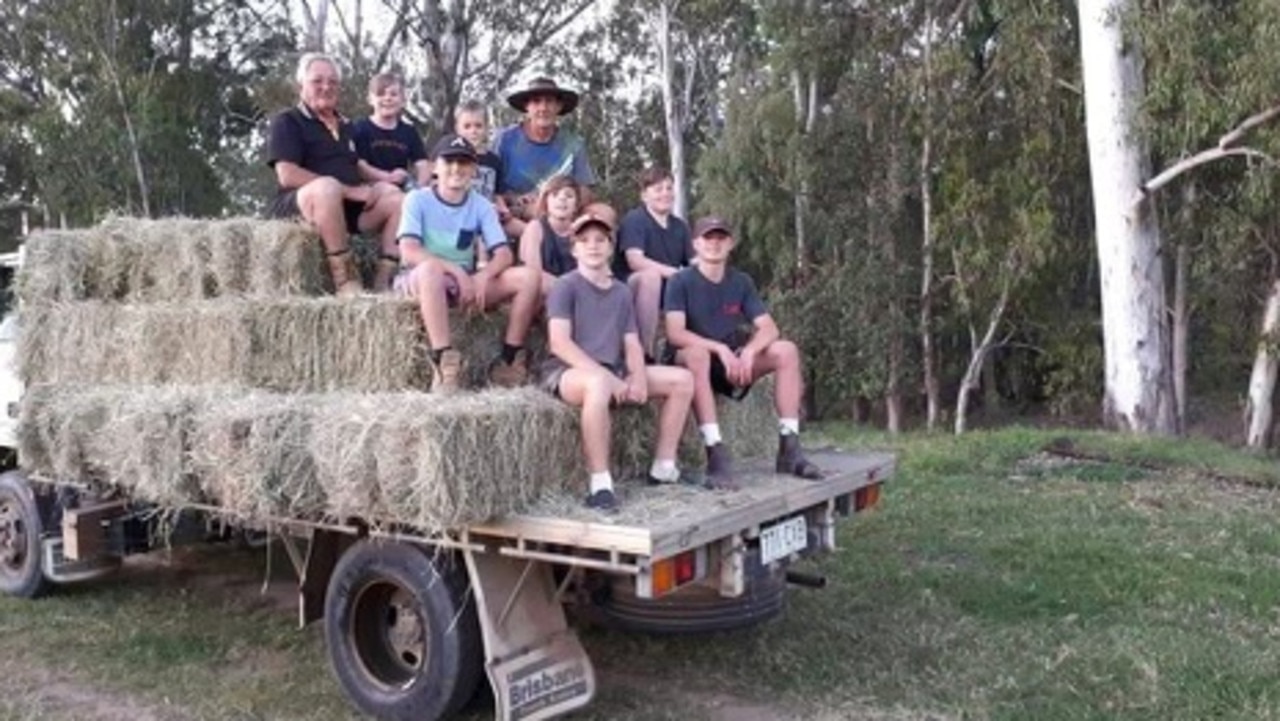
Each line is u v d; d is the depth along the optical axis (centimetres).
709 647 512
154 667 507
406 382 444
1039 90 1619
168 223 563
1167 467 1015
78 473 523
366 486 394
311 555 461
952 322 1888
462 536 399
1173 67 1311
